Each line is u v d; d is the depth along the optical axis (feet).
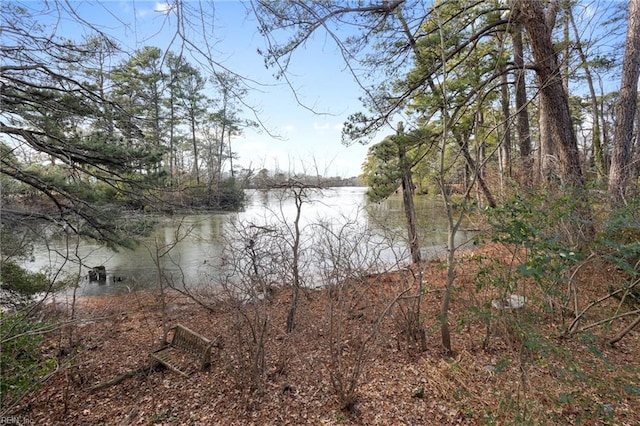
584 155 29.09
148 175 22.11
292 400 11.39
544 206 10.69
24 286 18.04
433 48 23.45
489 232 11.44
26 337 10.19
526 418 8.77
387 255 22.36
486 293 13.60
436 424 9.85
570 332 11.50
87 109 19.47
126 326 19.93
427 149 24.89
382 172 24.86
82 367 14.11
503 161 37.29
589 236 10.45
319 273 19.49
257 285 14.15
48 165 22.77
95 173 21.58
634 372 9.78
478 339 13.88
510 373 10.98
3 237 16.11
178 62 7.24
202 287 24.02
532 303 10.52
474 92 20.25
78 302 24.80
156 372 13.98
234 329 13.82
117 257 40.52
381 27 18.38
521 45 26.18
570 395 8.68
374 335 11.86
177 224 26.58
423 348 13.64
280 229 20.99
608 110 50.67
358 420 10.27
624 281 13.16
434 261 18.98
